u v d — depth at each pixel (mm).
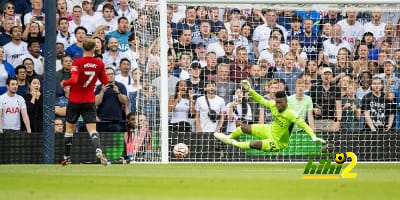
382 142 50438
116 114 46594
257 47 50906
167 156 45750
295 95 50500
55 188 19109
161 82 45906
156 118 48562
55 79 42938
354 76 51625
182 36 50125
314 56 51500
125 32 48000
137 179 23938
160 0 46125
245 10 50875
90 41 37188
